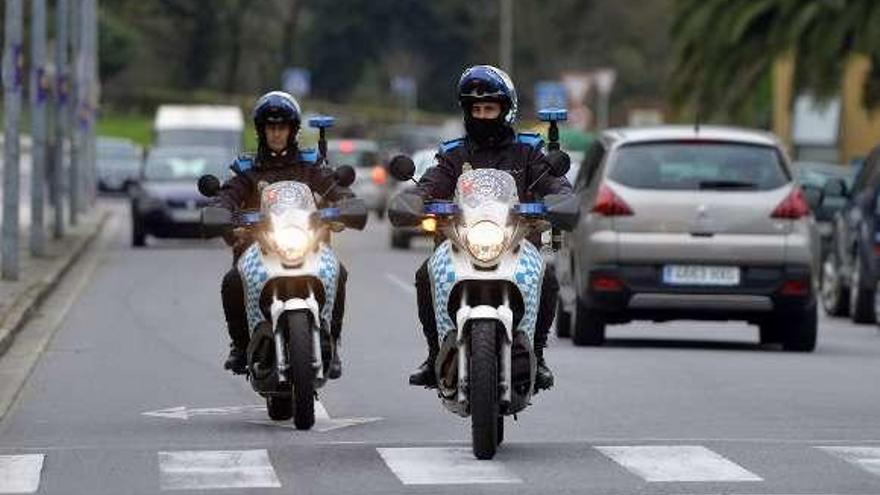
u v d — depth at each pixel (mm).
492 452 36188
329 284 39688
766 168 59438
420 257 112062
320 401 46062
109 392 48812
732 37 140000
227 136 170125
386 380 50625
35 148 97500
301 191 40000
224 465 36125
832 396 47375
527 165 37719
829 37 138250
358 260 108812
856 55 139625
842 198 81188
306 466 35906
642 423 42062
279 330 39375
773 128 181250
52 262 95188
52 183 119438
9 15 82500
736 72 142875
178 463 36406
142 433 40875
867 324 73750
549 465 35906
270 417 42625
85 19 157375
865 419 42875
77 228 132250
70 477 35062
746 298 58656
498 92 37250
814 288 59094
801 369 54000
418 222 36531
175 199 117812
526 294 35812
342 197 41188
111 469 35875
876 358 58031
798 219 58969
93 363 55812
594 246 58906
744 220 58688
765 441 39156
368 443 38812
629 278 58750
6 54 81875
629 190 59062
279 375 39281
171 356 57688
